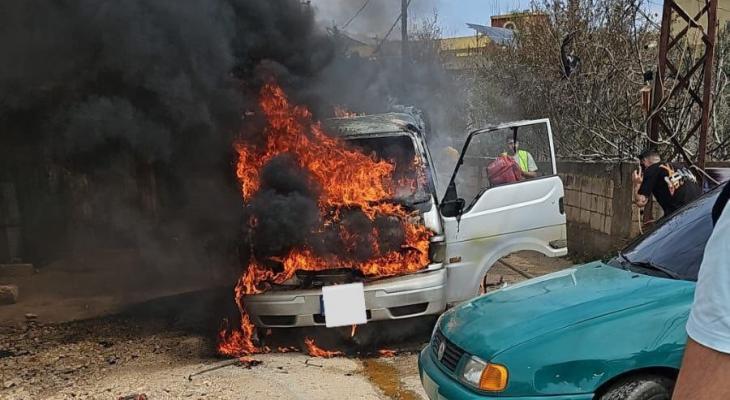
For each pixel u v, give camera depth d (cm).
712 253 99
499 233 549
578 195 991
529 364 277
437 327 352
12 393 445
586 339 276
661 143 789
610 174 884
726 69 1034
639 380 272
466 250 539
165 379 454
